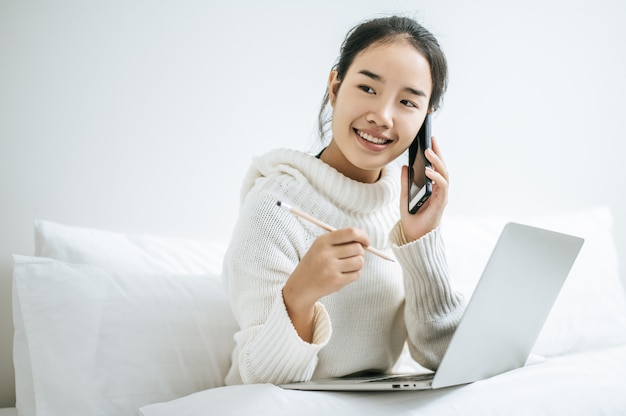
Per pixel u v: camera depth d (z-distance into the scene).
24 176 1.36
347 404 0.90
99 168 1.42
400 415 0.89
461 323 0.88
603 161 1.94
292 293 0.94
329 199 1.16
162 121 1.48
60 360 1.11
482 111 1.81
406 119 1.08
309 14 1.63
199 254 1.37
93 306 1.16
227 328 1.25
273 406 0.87
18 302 1.15
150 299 1.21
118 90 1.44
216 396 0.90
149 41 1.46
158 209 1.48
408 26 1.10
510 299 0.96
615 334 1.57
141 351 1.16
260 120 1.59
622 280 1.95
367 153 1.08
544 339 1.50
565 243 0.98
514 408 0.93
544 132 1.87
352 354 1.16
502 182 1.84
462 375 0.97
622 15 1.93
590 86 1.91
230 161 1.56
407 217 1.12
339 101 1.10
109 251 1.28
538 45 1.85
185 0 1.49
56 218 1.39
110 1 1.43
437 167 1.09
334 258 0.91
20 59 1.36
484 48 1.80
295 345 0.95
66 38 1.39
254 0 1.56
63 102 1.39
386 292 1.18
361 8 1.68
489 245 1.63
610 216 1.81
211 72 1.53
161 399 1.14
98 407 1.10
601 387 1.00
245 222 1.10
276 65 1.60
